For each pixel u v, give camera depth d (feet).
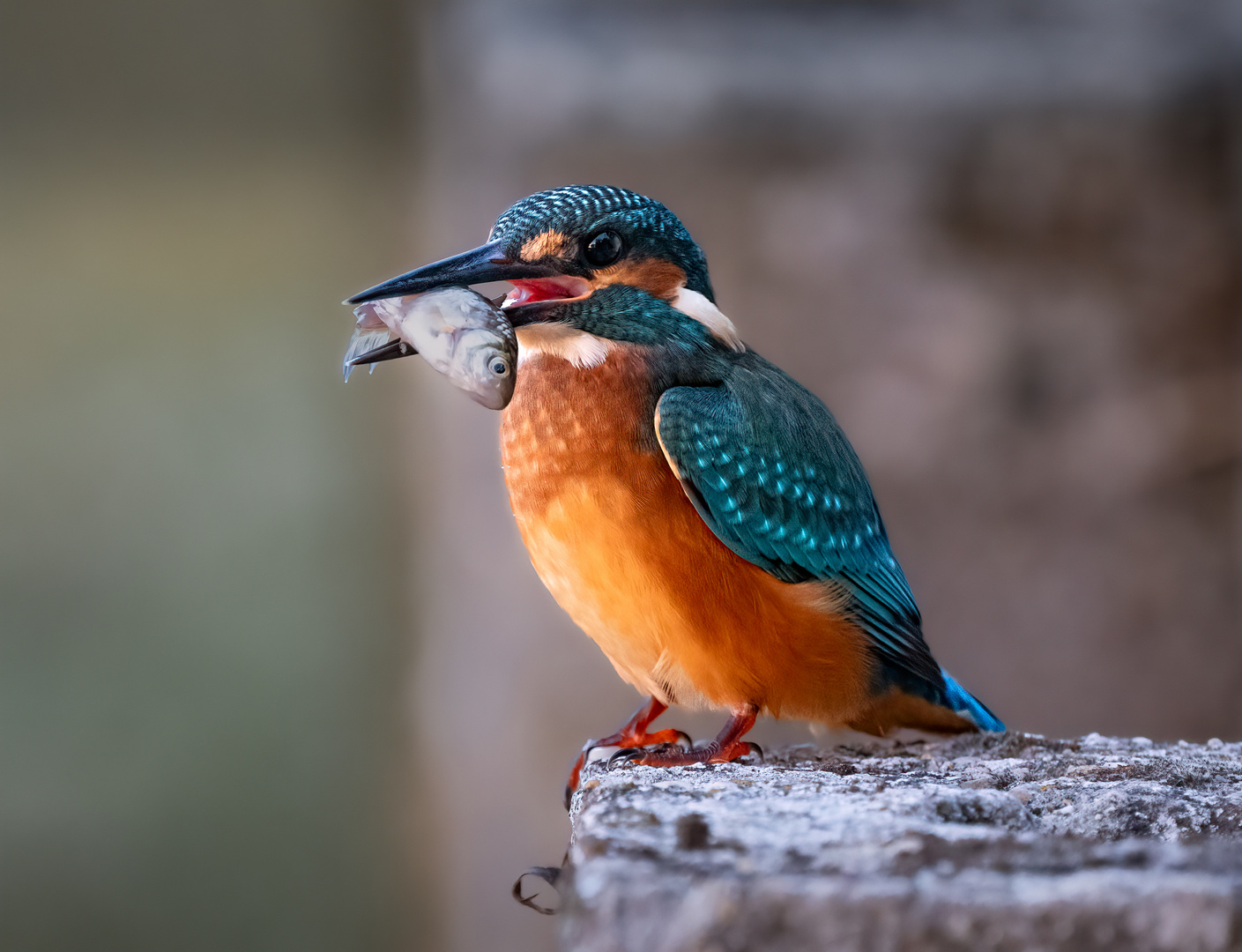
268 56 58.29
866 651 20.29
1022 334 35.81
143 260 61.11
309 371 60.54
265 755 57.16
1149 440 35.37
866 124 36.52
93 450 61.36
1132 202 35.65
